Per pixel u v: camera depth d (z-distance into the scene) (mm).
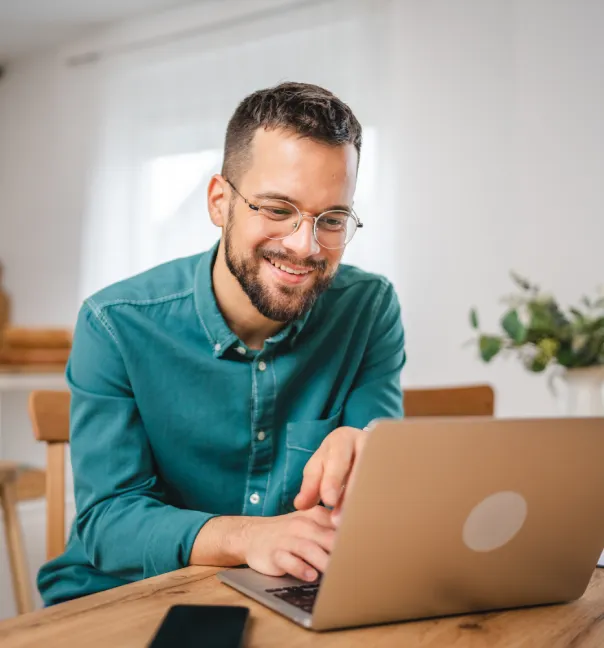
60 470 1258
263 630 562
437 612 608
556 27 2943
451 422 544
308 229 929
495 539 598
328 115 912
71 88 4355
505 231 3004
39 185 4496
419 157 3201
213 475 1094
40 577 1123
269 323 1097
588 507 624
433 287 3133
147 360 1059
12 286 4605
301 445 1125
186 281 1129
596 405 1696
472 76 3115
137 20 4078
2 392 3357
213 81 3787
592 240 2832
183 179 3844
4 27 4215
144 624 571
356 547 548
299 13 3541
